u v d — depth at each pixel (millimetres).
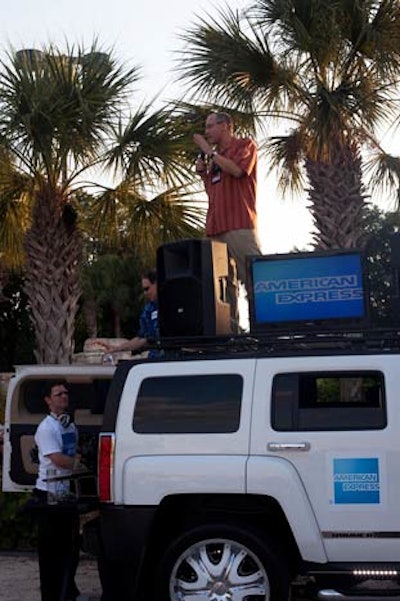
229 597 6316
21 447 8289
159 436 6516
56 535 7297
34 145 13422
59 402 7469
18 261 15852
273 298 6895
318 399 6676
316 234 13867
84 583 8297
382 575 6199
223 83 13758
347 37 13297
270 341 6664
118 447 6562
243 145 8195
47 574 7316
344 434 6289
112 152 13875
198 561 6398
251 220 8242
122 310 32375
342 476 6258
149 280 8930
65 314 14586
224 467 6367
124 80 13641
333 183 13711
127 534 6441
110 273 31938
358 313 6773
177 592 6398
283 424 6375
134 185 14305
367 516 6219
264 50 13445
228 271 7941
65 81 13266
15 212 14891
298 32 13031
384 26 13211
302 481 6297
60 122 13266
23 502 9734
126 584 6484
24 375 8266
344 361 6422
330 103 12938
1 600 7781
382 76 13156
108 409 6652
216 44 13609
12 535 9773
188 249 7105
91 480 7543
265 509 6418
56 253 14492
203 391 6543
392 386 6312
